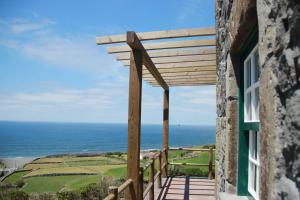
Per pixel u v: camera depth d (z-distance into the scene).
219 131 3.54
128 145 3.76
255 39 1.96
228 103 2.52
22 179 23.06
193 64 5.46
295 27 0.88
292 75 0.90
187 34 3.88
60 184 20.16
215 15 3.87
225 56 2.85
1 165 35.69
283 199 0.92
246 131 2.42
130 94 3.77
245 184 2.36
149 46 4.43
